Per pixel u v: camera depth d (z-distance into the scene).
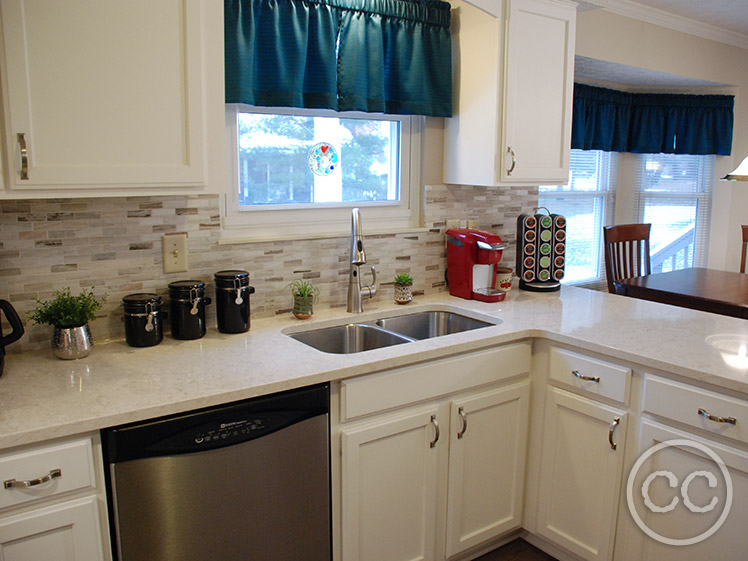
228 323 2.00
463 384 1.99
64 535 1.38
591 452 2.01
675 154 4.52
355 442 1.77
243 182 2.21
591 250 4.50
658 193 4.64
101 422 1.36
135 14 1.53
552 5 2.42
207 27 1.65
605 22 3.38
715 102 4.40
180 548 1.53
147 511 1.47
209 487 1.54
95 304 1.79
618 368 1.89
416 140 2.59
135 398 1.46
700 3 3.45
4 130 1.41
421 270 2.62
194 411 1.49
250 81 2.04
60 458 1.34
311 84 2.21
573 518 2.10
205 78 1.66
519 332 2.08
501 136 2.38
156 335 1.87
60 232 1.79
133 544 1.47
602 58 3.41
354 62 2.26
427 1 2.40
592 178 4.41
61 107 1.47
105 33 1.50
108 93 1.53
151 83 1.58
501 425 2.13
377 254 2.48
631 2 3.41
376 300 2.51
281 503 1.67
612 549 1.99
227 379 1.60
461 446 2.03
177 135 1.64
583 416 2.03
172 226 1.98
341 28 2.24
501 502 2.20
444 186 2.64
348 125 2.43
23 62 1.40
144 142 1.60
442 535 2.07
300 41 2.12
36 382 1.56
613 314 2.31
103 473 1.41
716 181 4.62
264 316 2.22
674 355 1.81
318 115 2.35
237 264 2.13
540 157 2.52
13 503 1.30
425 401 1.92
